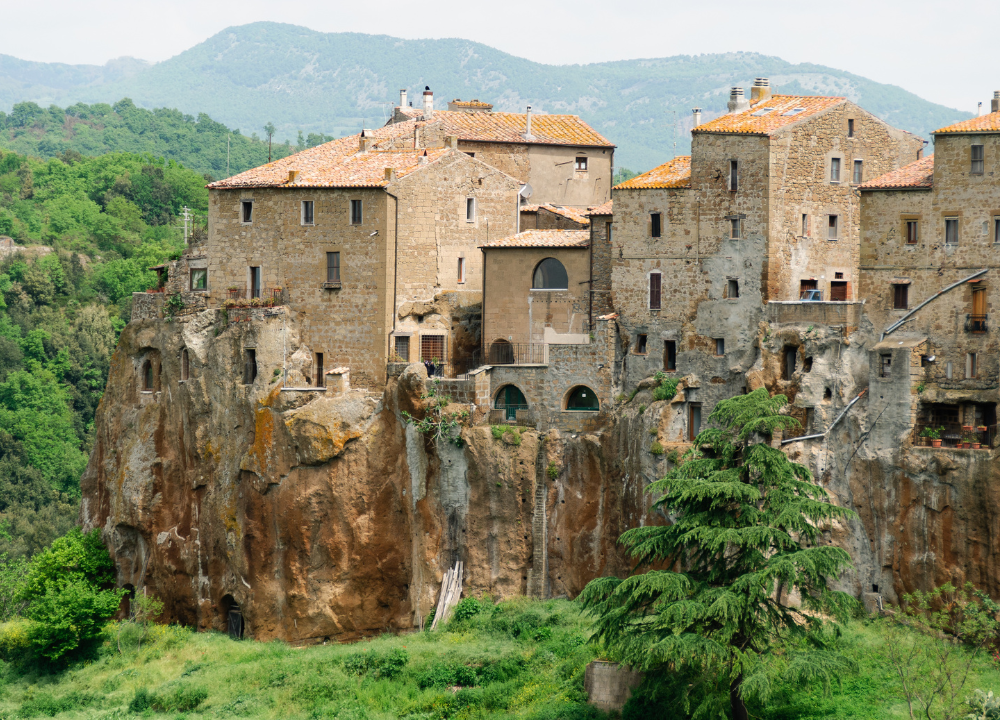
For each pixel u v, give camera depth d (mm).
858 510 70625
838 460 71625
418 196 85875
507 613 76312
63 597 84562
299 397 83625
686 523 59625
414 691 70875
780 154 75812
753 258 75812
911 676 60656
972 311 69500
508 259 84688
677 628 57438
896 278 71688
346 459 81938
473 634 75688
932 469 67688
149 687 76875
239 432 85750
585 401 80188
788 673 56938
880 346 70625
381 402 82562
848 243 79375
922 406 69875
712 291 77188
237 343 86188
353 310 84938
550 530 78375
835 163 78625
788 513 57969
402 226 85375
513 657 70688
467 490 79938
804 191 77250
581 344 79750
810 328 73312
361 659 74062
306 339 86000
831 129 78188
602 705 64500
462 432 79750
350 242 84875
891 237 71875
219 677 76188
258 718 70500
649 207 79375
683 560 63844
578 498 77812
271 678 74688
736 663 57375
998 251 68812
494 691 68125
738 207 76312
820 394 72562
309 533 82312
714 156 77062
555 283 83938
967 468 66500
